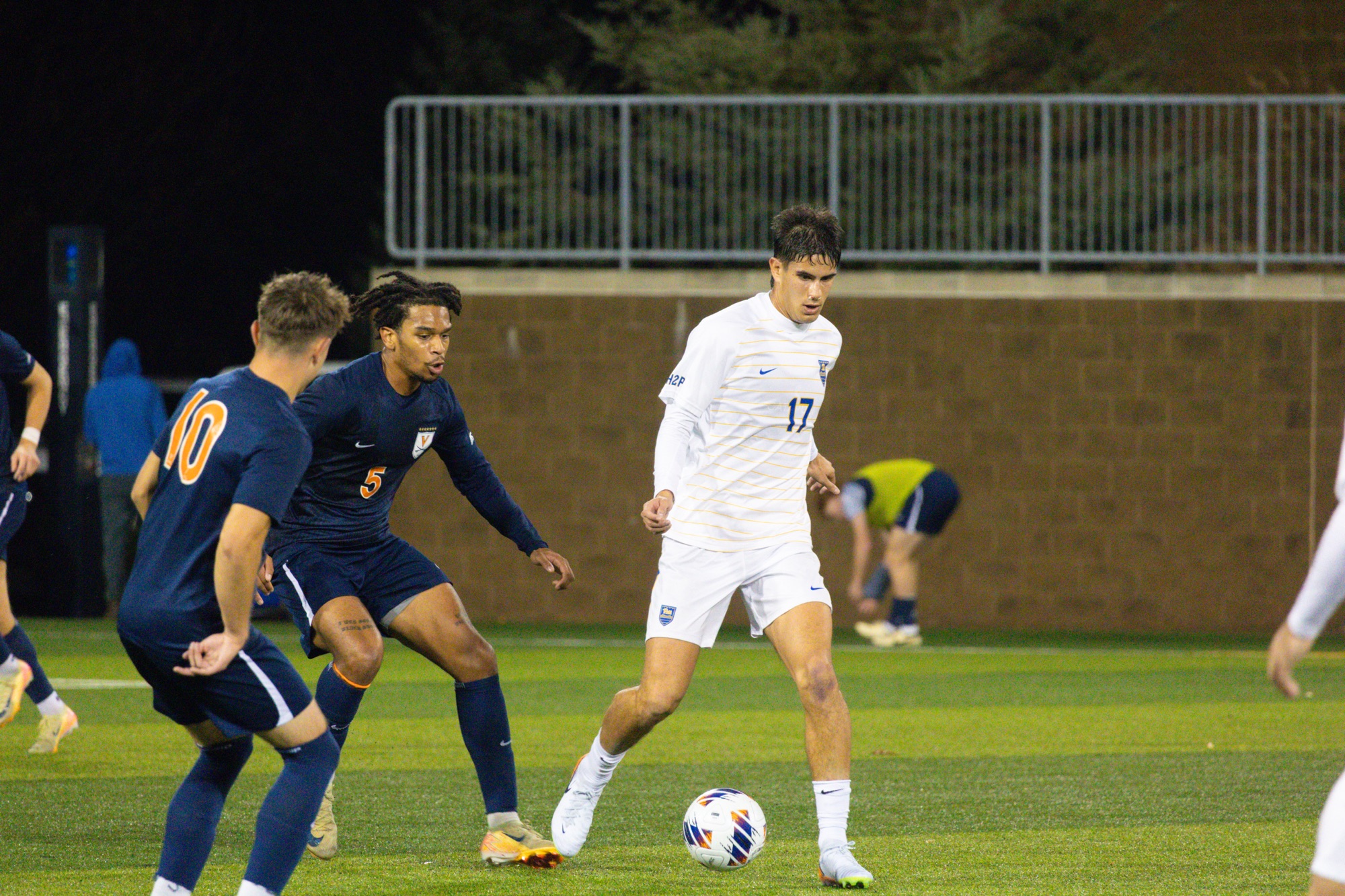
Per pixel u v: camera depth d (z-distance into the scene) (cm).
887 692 3581
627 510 5125
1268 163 5428
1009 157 5441
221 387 1492
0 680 2512
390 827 2122
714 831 1808
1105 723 3109
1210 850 1986
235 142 8038
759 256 5169
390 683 3681
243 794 2330
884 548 5059
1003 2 6044
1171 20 5900
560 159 5684
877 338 5066
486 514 2095
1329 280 4962
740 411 1830
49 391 2542
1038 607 5016
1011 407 5031
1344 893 1139
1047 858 1939
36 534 6744
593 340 5138
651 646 1847
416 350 1911
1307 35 5859
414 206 5841
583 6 7431
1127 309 4997
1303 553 4962
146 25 7700
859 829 2122
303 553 1969
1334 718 3184
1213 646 4584
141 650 1488
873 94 5903
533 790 2406
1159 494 4994
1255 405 4972
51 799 2264
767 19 6319
